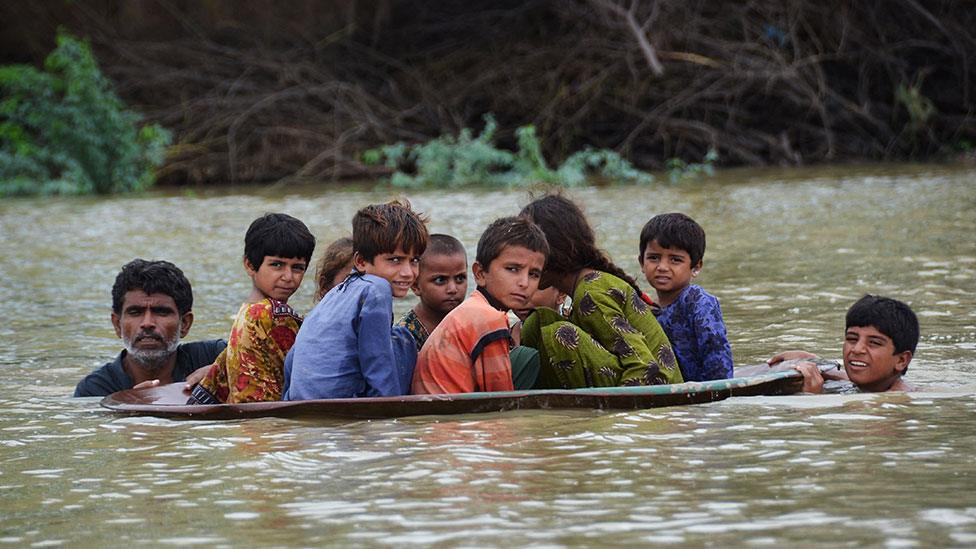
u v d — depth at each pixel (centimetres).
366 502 1313
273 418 1786
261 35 8606
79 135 7356
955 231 4109
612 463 1454
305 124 8100
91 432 1741
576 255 2017
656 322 1986
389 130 7975
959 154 7819
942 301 2802
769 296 2991
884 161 7719
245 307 1967
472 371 1855
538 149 7394
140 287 2084
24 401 2014
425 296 2034
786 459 1455
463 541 1166
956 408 1752
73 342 2669
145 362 2088
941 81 8262
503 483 1373
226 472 1470
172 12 8531
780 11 7988
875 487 1322
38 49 8544
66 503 1361
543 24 8531
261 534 1214
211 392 1959
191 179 7881
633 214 5059
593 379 1906
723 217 4878
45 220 5647
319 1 8550
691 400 1831
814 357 2155
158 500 1358
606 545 1145
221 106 8231
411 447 1562
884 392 1908
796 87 7694
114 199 6831
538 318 1986
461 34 8662
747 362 2245
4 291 3472
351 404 1764
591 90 7975
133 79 8425
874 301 1983
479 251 1916
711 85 7825
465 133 7294
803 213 4897
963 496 1280
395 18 8656
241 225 5169
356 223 1938
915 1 8150
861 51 7975
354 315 1859
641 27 8050
